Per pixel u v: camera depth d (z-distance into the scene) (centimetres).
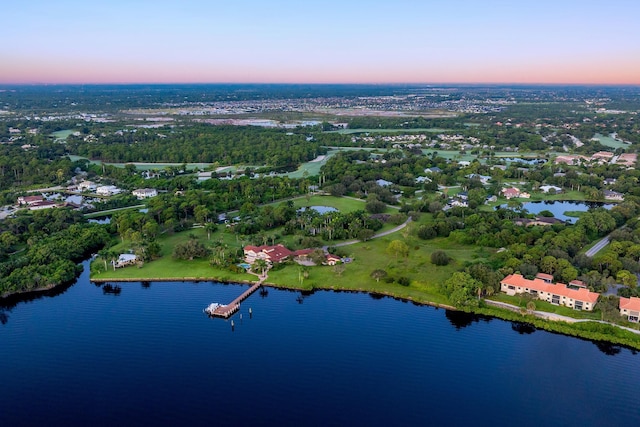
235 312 18688
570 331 16738
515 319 17612
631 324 16688
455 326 17488
